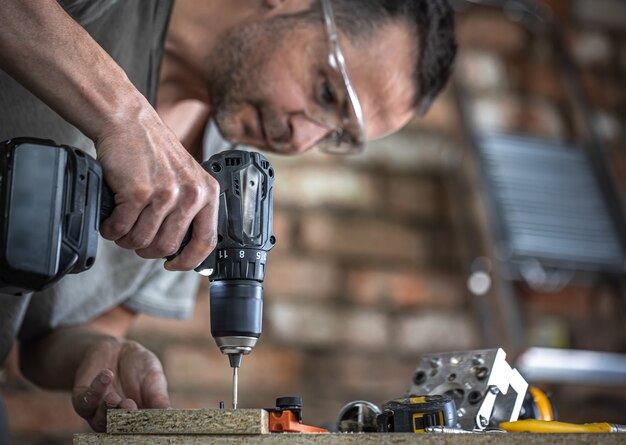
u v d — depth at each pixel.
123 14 1.21
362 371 2.56
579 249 2.67
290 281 2.56
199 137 1.52
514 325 2.50
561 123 3.03
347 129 1.42
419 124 2.83
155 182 0.89
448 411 0.92
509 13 3.04
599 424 0.92
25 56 0.90
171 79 1.42
